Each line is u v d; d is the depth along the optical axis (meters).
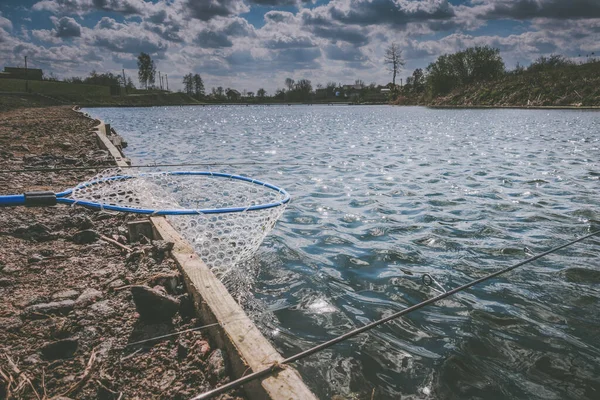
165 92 149.25
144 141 20.45
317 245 5.56
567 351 3.26
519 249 5.38
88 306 3.38
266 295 4.12
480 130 25.44
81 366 2.72
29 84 108.50
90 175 9.18
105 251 4.61
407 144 18.55
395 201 8.00
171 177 6.01
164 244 4.39
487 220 6.64
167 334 3.08
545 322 3.67
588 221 6.55
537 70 69.50
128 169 6.62
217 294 3.34
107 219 5.86
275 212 4.62
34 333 3.02
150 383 2.59
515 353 3.24
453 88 81.56
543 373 3.01
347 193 8.73
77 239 4.94
